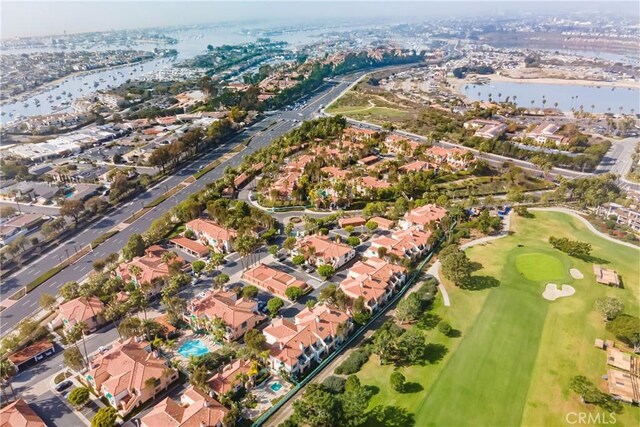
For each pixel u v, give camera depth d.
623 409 106.81
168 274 160.88
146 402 112.50
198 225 198.00
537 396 110.81
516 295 151.88
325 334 128.50
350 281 154.75
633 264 172.12
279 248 185.75
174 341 133.62
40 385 119.44
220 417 102.62
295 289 150.88
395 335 124.88
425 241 181.00
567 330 134.62
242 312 138.50
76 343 134.25
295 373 119.44
